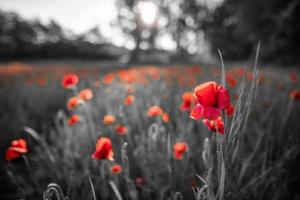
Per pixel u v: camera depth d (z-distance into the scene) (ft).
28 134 12.53
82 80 25.88
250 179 5.99
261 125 8.09
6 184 8.34
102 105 13.15
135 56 148.25
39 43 195.62
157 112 7.70
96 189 7.20
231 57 103.09
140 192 7.19
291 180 6.46
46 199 4.37
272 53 61.41
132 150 7.80
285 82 16.58
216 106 3.15
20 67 71.77
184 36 147.64
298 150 6.97
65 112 16.67
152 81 22.12
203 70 27.78
